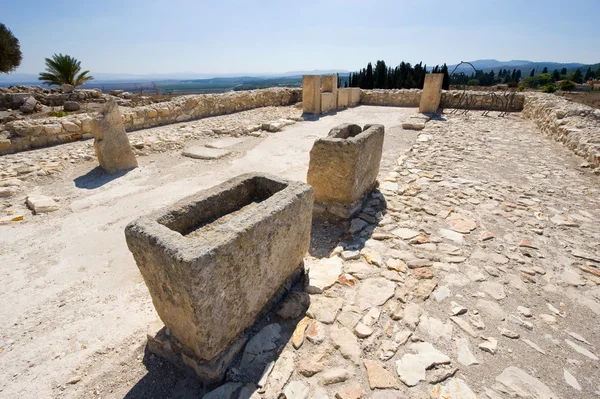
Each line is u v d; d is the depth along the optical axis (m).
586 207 4.09
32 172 5.28
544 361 1.97
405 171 5.46
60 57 17.12
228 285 1.81
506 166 5.72
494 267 2.90
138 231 1.76
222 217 2.40
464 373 1.88
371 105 13.97
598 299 2.51
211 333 1.78
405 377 1.84
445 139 7.74
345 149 3.57
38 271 3.09
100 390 1.93
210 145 7.27
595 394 1.76
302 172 5.76
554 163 5.86
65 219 4.07
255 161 6.36
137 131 8.15
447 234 3.46
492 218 3.81
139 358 2.13
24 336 2.36
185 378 1.96
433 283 2.67
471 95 12.30
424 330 2.19
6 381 2.01
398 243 3.29
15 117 9.90
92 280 2.97
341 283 2.68
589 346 2.08
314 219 3.92
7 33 16.05
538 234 3.46
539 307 2.43
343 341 2.10
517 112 11.48
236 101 11.52
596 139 5.96
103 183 5.20
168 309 1.84
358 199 4.07
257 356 2.00
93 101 13.92
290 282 2.60
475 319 2.29
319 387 1.80
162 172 5.73
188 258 1.51
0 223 3.89
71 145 6.84
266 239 2.05
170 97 15.63
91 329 2.42
